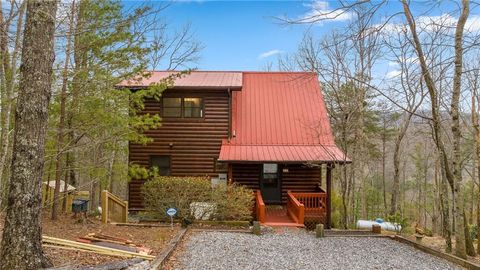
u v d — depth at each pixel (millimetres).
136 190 17562
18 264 5625
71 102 10898
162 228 12125
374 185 33094
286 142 17312
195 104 17891
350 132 23078
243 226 13469
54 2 6176
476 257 11516
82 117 11062
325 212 14891
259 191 16141
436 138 11672
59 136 10781
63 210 14922
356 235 12719
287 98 19547
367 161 28969
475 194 25875
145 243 9555
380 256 9852
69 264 6387
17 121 5875
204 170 17656
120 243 8844
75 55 10422
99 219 13297
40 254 5918
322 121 18250
